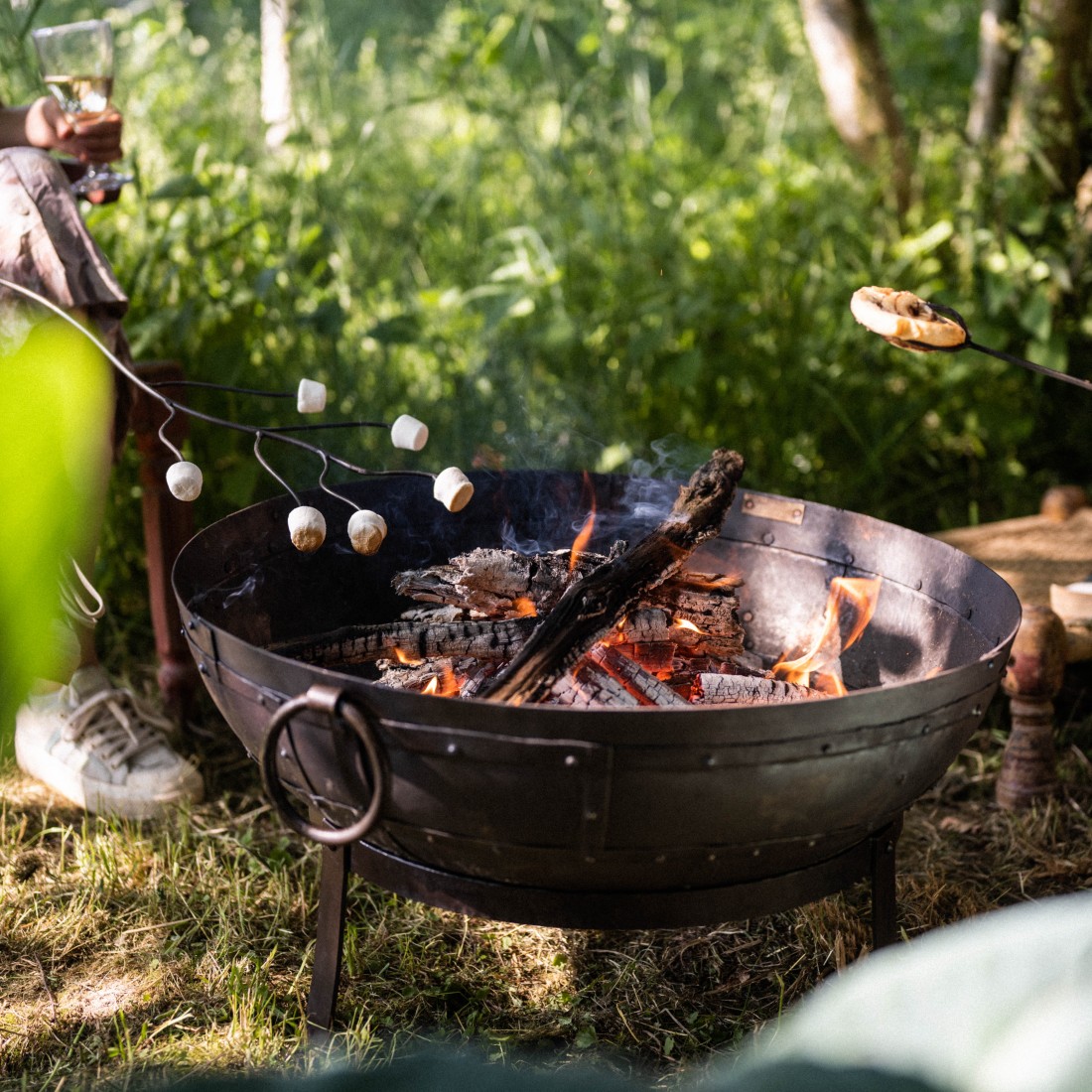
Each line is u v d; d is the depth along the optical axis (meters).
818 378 3.00
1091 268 2.93
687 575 2.14
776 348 3.01
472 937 2.15
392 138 3.78
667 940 2.15
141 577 2.72
